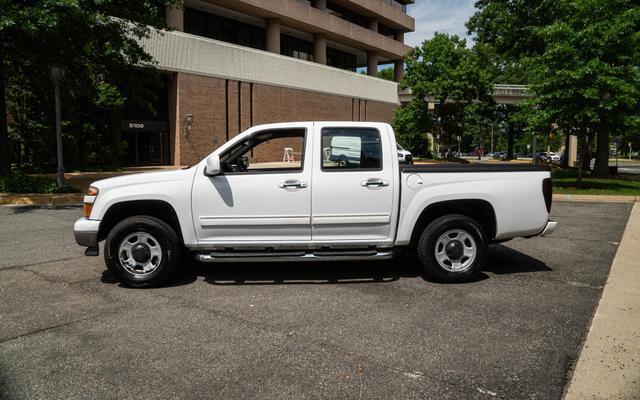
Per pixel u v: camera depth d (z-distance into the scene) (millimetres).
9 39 13938
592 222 10234
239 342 3988
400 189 5645
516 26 26469
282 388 3238
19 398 3127
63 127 23094
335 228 5629
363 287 5551
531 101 16953
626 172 33250
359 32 47219
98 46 15305
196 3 34688
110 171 24203
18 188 14266
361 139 5691
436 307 4828
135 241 5582
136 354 3770
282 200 5535
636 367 3404
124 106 28469
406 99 54250
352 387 3248
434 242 5613
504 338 4031
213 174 5496
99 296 5262
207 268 6449
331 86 43438
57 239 8477
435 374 3422
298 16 39688
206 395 3154
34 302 5051
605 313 4430
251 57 35000
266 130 5730
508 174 5781
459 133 35562
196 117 31297
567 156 36219
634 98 15594
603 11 15359
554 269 6328
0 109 15750
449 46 33219
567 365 3543
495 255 7164
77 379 3379
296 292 5367
